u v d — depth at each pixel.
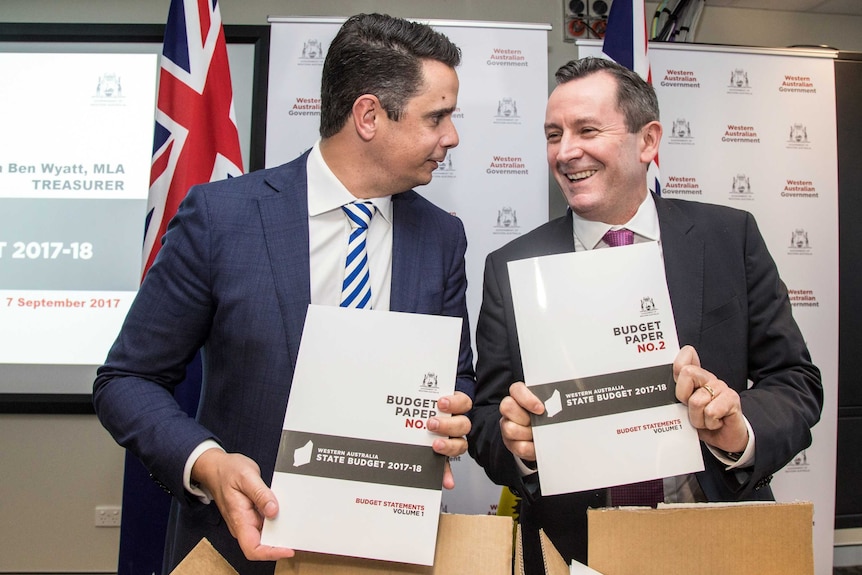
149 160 2.38
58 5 2.42
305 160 1.08
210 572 0.67
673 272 1.12
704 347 1.07
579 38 2.53
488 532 0.73
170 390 0.98
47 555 2.33
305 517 0.72
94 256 2.35
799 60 2.39
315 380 0.77
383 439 0.75
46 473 2.34
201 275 0.95
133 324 0.95
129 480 1.74
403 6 2.50
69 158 2.37
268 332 0.93
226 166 1.77
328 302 0.97
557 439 0.81
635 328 0.84
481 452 1.09
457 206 2.26
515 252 1.25
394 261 1.03
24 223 2.35
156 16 2.44
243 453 0.93
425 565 0.72
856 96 2.45
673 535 0.69
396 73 0.93
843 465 2.36
